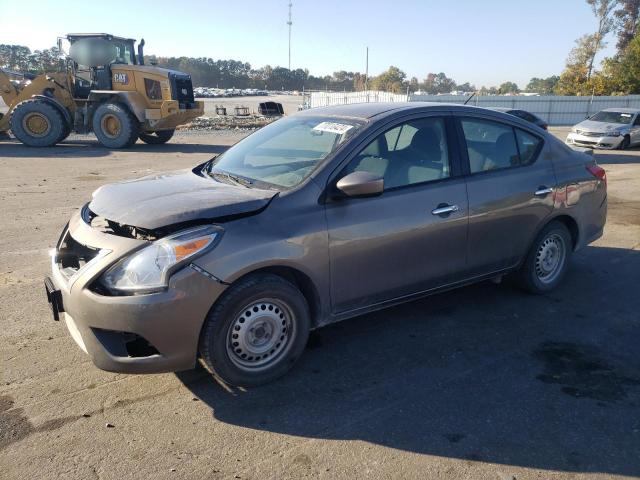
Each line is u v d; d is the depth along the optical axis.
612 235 7.23
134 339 3.24
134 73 16.89
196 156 15.46
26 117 16.75
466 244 4.29
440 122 4.27
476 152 4.43
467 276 4.42
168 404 3.30
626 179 12.26
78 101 17.42
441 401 3.38
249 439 2.99
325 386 3.54
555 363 3.86
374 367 3.78
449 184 4.17
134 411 3.22
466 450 2.93
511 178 4.54
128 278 3.07
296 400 3.37
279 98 89.88
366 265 3.77
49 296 3.39
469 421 3.18
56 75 17.19
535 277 4.97
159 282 3.05
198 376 3.62
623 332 4.35
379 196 3.81
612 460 2.85
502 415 3.24
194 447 2.92
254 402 3.34
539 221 4.77
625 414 3.26
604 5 48.94
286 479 2.70
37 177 11.28
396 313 4.67
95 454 2.85
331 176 3.64
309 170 3.68
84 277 3.15
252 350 3.41
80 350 3.91
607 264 6.02
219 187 3.71
